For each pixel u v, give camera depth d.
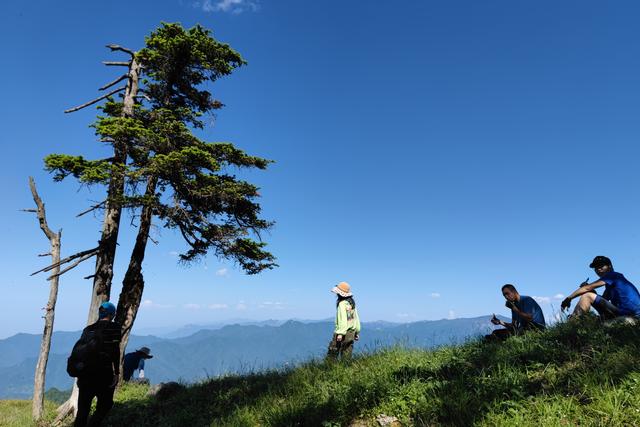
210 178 10.99
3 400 11.85
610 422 3.05
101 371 5.52
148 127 10.88
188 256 12.40
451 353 5.77
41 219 9.71
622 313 5.40
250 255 12.06
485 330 6.62
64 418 8.95
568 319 5.72
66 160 9.27
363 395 4.69
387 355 6.34
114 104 11.52
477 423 3.42
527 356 4.71
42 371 9.35
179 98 13.23
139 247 11.32
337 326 8.13
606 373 3.65
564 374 4.00
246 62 12.45
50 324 9.57
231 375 8.46
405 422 3.90
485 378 4.28
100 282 10.49
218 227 11.88
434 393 4.17
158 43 11.52
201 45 11.85
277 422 4.69
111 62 11.73
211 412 6.03
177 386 8.59
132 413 7.33
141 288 11.19
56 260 9.72
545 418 3.27
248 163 12.24
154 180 11.57
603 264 5.82
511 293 6.43
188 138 11.10
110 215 10.80
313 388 5.49
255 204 12.55
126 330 10.70
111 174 9.91
